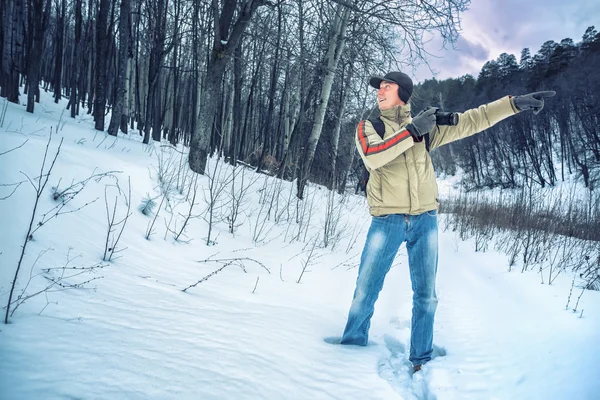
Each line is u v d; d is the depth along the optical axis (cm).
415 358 204
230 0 720
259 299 288
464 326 258
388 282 396
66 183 326
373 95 1253
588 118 3141
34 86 839
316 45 1079
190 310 225
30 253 226
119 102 954
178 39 1284
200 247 422
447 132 210
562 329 231
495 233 834
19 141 318
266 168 1469
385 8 773
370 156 193
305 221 697
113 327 177
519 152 3522
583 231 758
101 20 951
